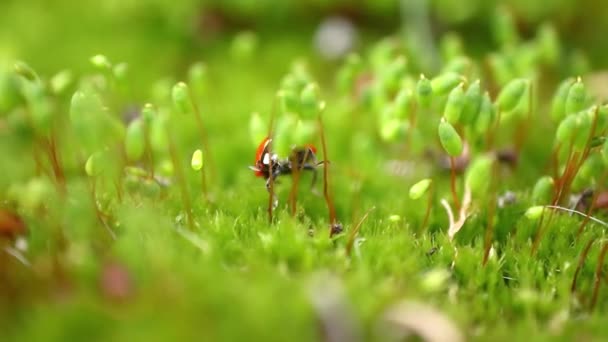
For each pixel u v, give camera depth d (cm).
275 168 16
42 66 21
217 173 18
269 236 15
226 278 14
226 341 13
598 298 15
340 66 22
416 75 20
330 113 19
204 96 20
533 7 22
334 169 18
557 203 16
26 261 14
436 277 14
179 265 14
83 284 14
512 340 14
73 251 14
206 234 15
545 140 18
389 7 22
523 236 16
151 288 14
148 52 22
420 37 21
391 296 14
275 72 21
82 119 15
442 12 22
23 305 14
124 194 16
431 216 16
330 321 14
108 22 22
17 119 15
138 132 15
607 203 16
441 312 14
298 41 22
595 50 22
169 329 13
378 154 18
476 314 15
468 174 15
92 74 21
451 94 15
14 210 15
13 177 15
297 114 16
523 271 15
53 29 22
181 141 19
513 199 17
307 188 17
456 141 15
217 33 22
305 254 15
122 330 14
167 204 16
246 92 20
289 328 14
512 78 17
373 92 17
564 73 20
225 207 16
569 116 15
